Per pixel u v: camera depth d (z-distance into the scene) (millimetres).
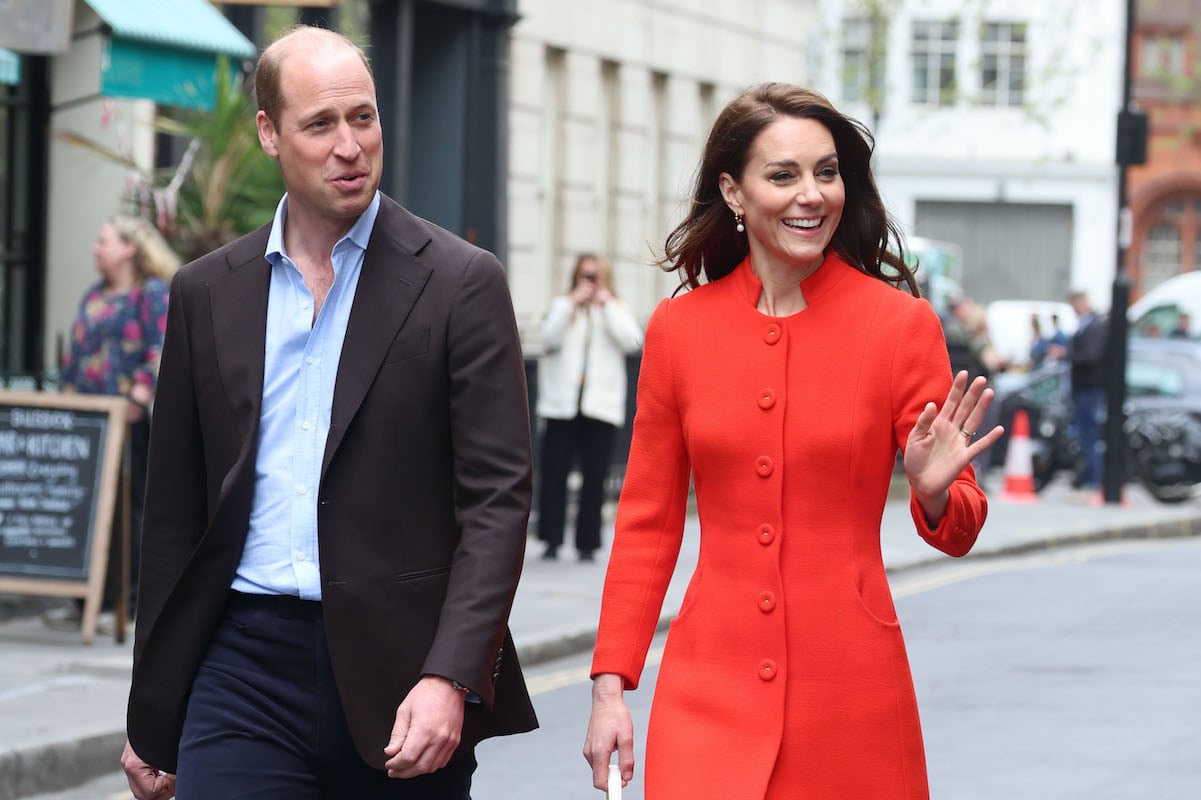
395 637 10836
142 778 11828
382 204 11211
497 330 11000
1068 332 103625
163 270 30125
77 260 37219
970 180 132625
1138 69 143125
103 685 24641
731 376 11086
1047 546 47125
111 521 28422
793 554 10906
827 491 10898
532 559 39062
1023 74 131625
